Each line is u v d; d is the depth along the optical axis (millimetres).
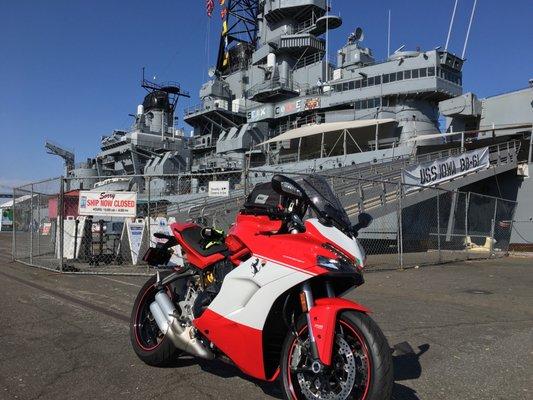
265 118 50125
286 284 3510
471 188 31594
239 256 3949
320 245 3504
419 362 5078
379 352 3189
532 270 13938
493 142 35844
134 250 13641
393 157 34812
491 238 19438
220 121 57062
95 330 6129
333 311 3322
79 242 14305
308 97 46094
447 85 40812
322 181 4035
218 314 3877
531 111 36438
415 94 40719
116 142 65125
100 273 11547
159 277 4832
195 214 15125
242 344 3727
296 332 3559
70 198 14805
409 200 20938
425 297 9109
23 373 4570
